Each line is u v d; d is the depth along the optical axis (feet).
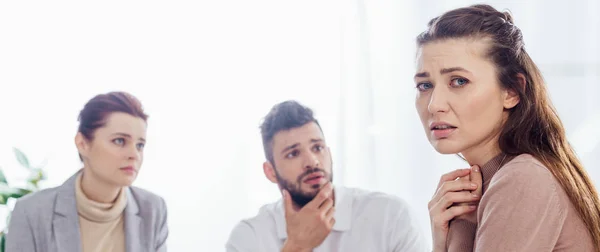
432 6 5.06
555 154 2.33
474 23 2.36
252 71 4.91
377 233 4.51
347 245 4.50
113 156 4.49
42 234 4.40
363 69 4.99
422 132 5.01
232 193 4.74
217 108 4.85
